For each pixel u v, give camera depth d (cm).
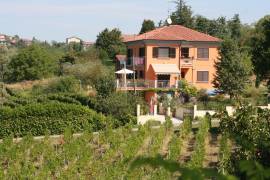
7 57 9031
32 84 7169
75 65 7494
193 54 6112
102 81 4591
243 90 5500
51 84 6438
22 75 8069
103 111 4366
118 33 10431
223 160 2197
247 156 1279
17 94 6050
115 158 2930
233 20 11631
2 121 3734
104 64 8950
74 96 5044
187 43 6069
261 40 3850
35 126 3784
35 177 2341
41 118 3806
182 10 11288
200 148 2744
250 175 350
